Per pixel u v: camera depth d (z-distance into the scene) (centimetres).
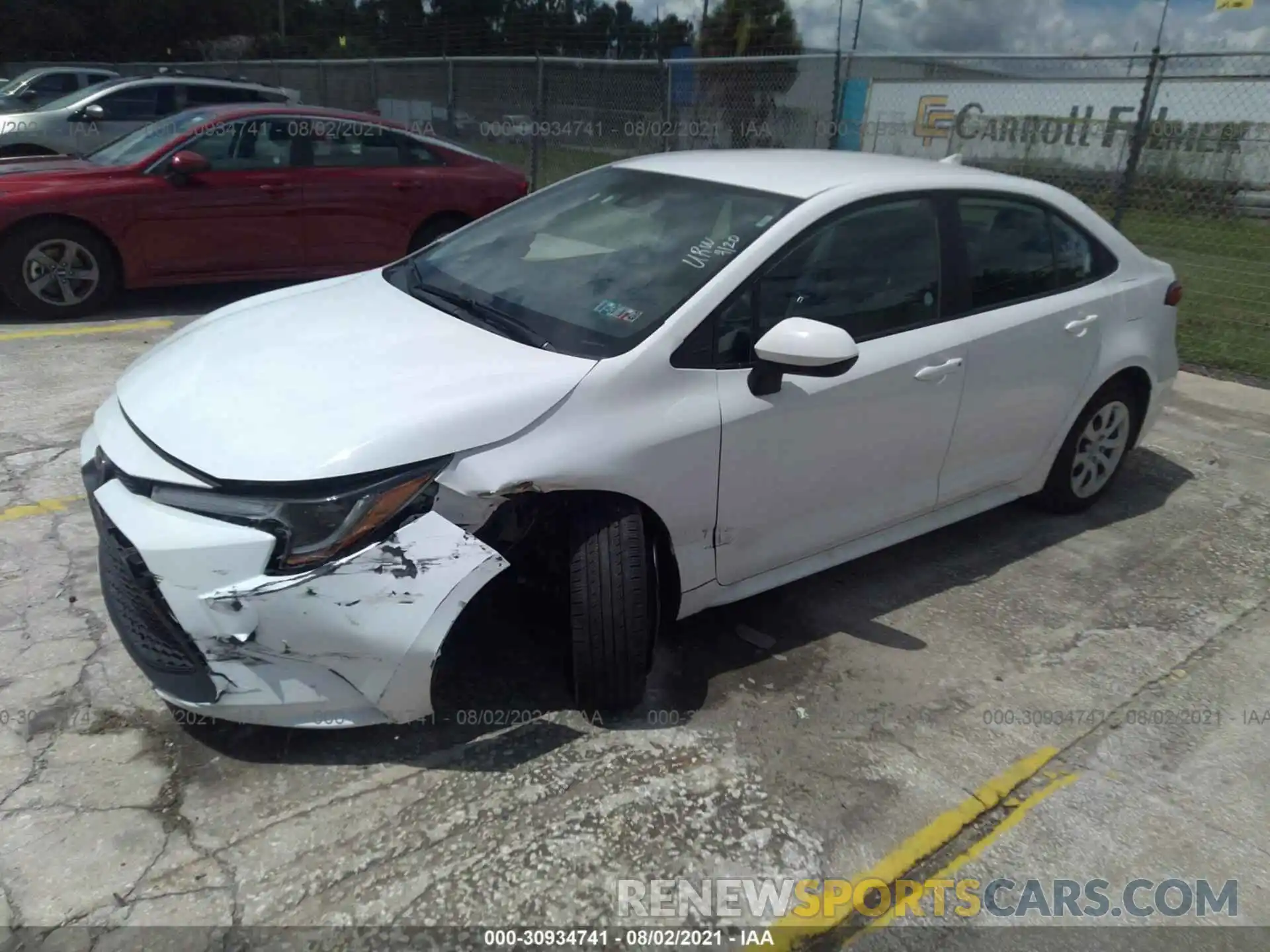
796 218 322
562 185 405
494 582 295
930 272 357
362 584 242
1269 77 751
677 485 288
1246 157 914
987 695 321
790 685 319
